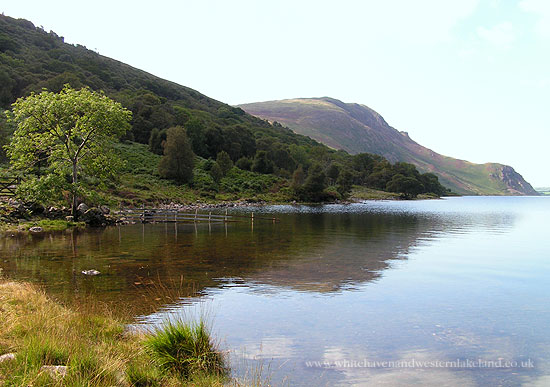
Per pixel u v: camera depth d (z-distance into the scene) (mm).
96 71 176375
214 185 98250
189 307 11469
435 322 10570
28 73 129750
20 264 17250
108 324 8906
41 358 6172
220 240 27609
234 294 13094
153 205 61906
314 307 11773
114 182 65375
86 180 52156
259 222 44875
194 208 68250
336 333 9641
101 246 23312
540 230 40312
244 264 18438
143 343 7703
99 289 13117
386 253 22859
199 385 6473
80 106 34656
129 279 14758
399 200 152750
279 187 118625
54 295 12195
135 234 30562
